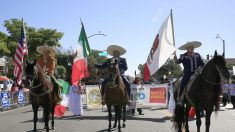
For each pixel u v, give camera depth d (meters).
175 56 12.15
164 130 13.21
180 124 11.62
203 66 11.24
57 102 13.57
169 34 15.67
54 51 13.27
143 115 19.36
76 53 17.95
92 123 15.53
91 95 23.88
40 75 12.09
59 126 14.52
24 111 23.53
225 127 13.98
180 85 11.66
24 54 22.91
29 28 58.09
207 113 10.79
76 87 19.11
